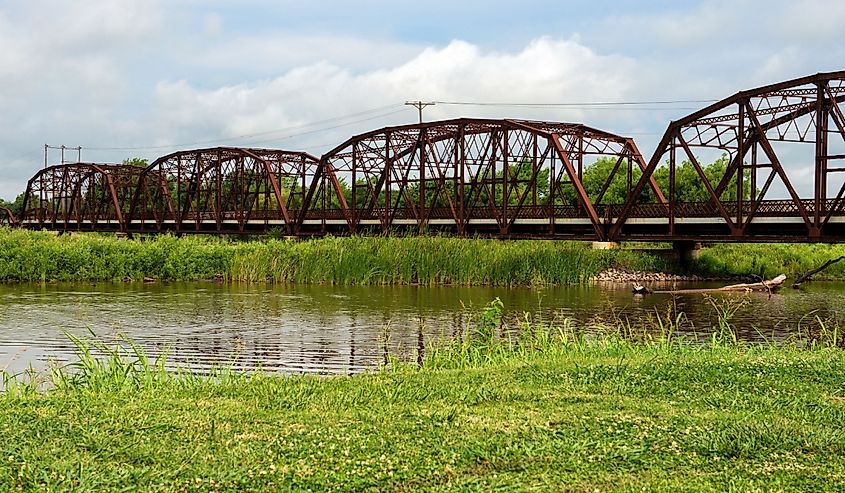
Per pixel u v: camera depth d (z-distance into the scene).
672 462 10.48
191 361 24.75
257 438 11.49
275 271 52.69
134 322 33.28
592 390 14.95
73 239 57.09
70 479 9.68
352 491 9.61
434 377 16.38
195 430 11.90
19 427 11.90
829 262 49.06
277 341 28.77
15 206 156.12
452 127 62.12
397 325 32.84
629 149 57.19
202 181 89.75
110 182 100.06
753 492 9.38
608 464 10.41
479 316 35.44
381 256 51.69
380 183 67.69
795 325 33.66
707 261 59.44
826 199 39.69
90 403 13.71
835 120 38.84
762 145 41.47
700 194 78.38
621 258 57.44
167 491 9.48
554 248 54.25
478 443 11.19
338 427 12.07
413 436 11.60
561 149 53.25
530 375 16.42
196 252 54.84
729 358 18.70
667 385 15.38
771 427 11.91
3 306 38.16
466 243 53.06
